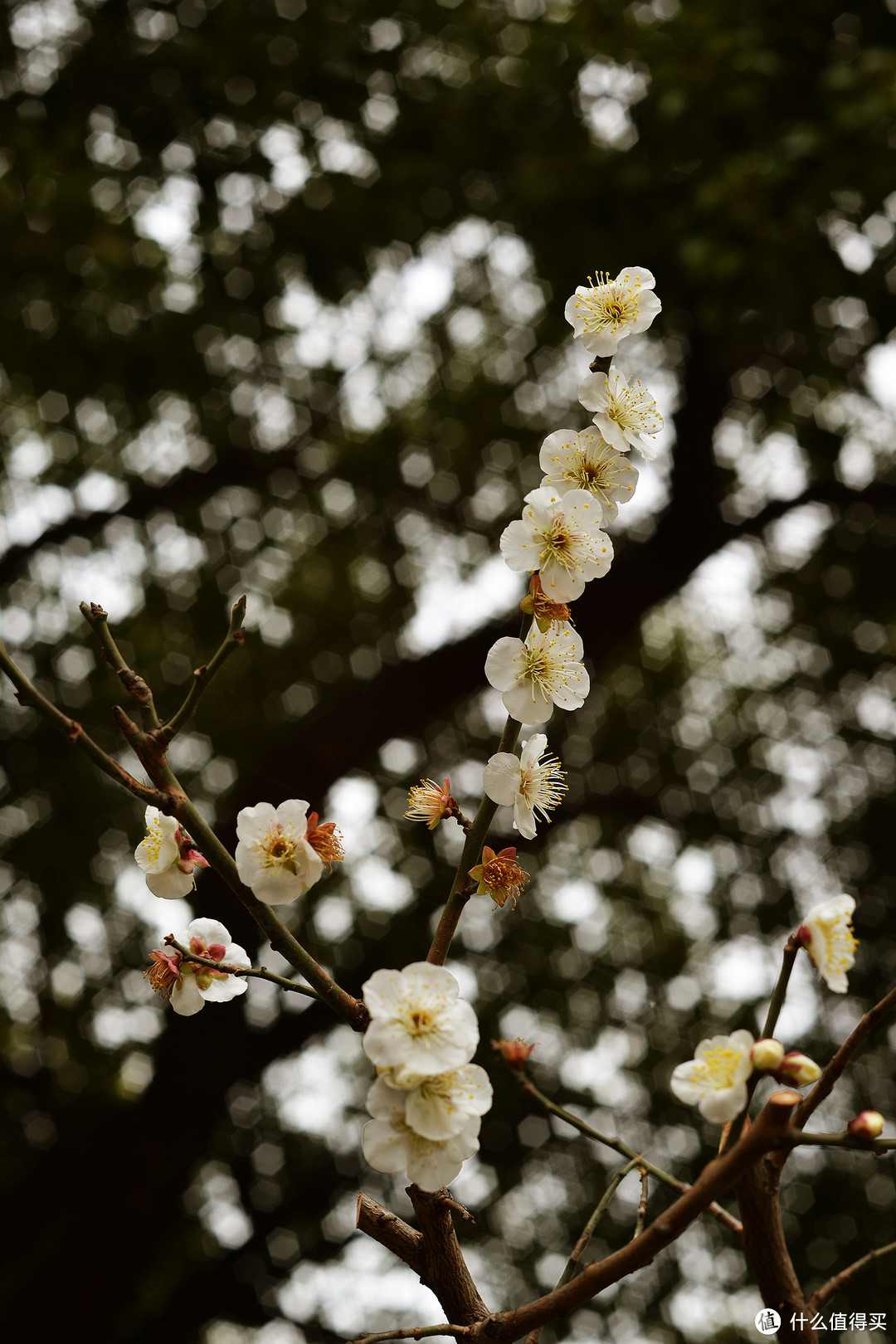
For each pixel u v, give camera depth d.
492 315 2.37
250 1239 2.13
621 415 0.76
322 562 2.43
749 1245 0.71
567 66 1.91
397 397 2.41
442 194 2.12
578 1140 2.23
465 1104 0.69
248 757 2.22
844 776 2.48
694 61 1.76
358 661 2.37
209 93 1.92
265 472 2.31
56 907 2.19
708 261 1.58
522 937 2.37
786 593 2.52
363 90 1.99
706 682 2.58
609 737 2.50
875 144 1.63
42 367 2.10
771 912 2.38
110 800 2.20
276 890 0.72
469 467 2.44
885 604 2.44
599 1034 2.31
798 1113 0.71
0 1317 1.81
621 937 2.44
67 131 1.89
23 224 1.84
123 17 1.96
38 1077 2.10
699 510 2.13
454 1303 0.72
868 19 1.84
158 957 0.74
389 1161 0.69
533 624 0.75
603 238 1.77
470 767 2.37
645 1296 2.16
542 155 1.86
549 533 0.75
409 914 2.26
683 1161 2.19
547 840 2.46
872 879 2.40
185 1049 1.92
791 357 2.03
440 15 2.03
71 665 2.25
